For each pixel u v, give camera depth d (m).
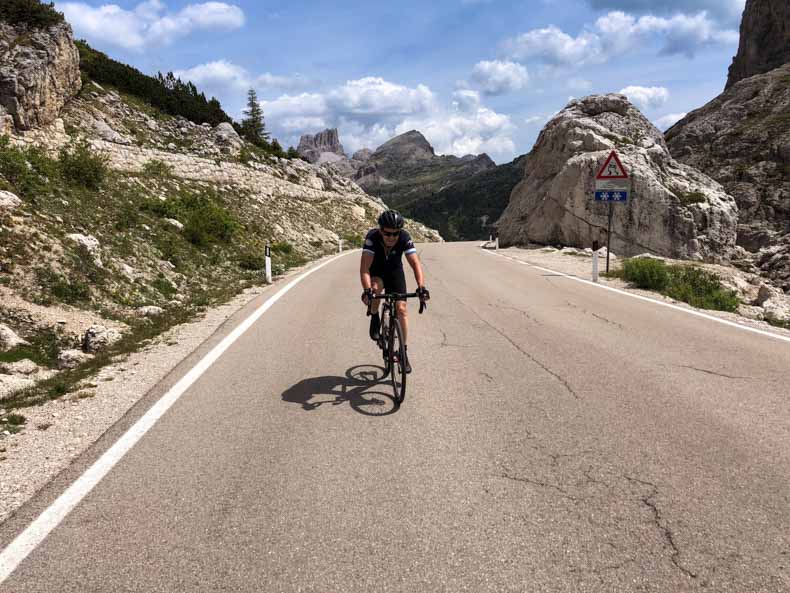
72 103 30.39
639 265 12.28
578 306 9.37
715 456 3.56
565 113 26.20
